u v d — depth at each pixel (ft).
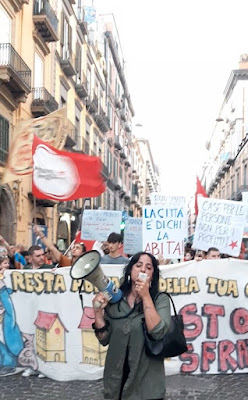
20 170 23.48
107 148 127.75
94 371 17.81
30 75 54.49
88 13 107.34
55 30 65.87
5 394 15.97
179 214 23.12
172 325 9.29
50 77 69.05
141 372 9.17
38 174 21.84
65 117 24.41
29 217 59.31
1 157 49.62
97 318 9.57
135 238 32.91
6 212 52.34
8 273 18.45
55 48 71.46
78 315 18.22
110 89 133.59
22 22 56.24
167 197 26.66
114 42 135.13
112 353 9.36
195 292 18.65
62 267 19.07
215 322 18.62
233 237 22.47
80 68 91.35
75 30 86.38
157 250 22.90
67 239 80.12
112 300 9.41
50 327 18.15
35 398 15.58
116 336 9.33
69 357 17.92
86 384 17.22
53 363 17.90
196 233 22.67
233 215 22.56
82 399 15.55
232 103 162.50
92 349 18.01
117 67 145.07
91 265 8.88
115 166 143.02
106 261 21.97
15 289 18.39
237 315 18.75
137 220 33.06
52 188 21.98
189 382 17.30
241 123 152.05
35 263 19.62
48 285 18.37
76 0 88.43
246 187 137.18
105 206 120.06
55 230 73.15
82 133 94.84
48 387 16.80
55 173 22.03
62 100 78.95
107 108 126.41
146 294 8.97
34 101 60.08
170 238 22.98
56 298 18.30
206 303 18.66
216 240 22.53
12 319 18.28
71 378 17.67
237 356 18.54
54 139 24.16
